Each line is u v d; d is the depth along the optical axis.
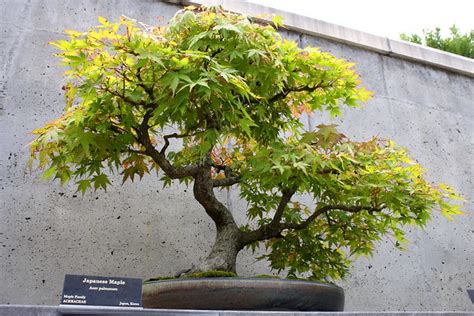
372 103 3.20
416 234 2.98
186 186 2.46
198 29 1.58
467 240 3.15
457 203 3.23
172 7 2.78
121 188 2.32
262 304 1.39
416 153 3.23
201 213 2.46
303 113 2.85
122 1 2.67
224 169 2.02
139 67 1.36
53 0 2.54
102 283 1.24
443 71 3.68
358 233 1.94
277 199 2.12
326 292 1.49
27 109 2.29
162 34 1.58
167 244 2.33
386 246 2.85
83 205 2.23
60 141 1.53
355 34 3.32
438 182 3.22
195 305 1.38
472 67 3.79
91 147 1.54
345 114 3.05
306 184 1.61
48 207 2.17
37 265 2.06
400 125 3.25
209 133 1.53
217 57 1.57
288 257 2.00
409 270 2.86
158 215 2.36
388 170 1.70
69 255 2.13
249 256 2.46
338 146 1.71
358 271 2.71
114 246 2.22
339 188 1.80
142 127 1.58
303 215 2.62
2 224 2.07
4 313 1.05
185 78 1.30
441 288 2.92
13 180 2.15
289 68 1.70
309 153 1.57
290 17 3.08
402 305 2.75
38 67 2.38
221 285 1.39
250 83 1.65
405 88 3.41
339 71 1.74
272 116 1.84
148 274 2.24
